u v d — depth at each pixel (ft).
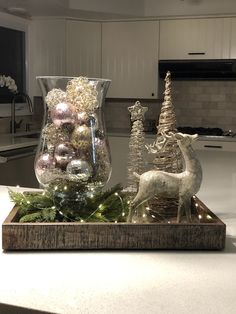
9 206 5.34
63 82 4.33
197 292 3.13
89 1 14.70
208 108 16.87
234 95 16.52
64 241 3.92
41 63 16.57
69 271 3.49
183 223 3.98
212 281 3.33
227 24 15.12
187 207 4.13
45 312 2.85
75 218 4.16
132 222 4.05
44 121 4.33
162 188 4.05
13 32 15.99
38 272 3.46
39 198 4.49
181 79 16.85
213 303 2.96
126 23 16.11
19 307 2.91
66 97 4.28
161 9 15.49
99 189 4.47
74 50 16.33
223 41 15.23
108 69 16.53
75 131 4.16
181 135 4.02
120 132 15.98
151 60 16.03
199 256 3.85
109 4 15.02
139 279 3.34
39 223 3.92
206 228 3.95
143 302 2.96
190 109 17.07
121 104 17.63
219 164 8.29
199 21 15.37
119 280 3.32
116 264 3.65
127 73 16.38
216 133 15.67
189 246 3.96
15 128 15.48
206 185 6.60
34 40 16.46
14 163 11.89
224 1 14.83
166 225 3.94
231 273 3.49
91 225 3.92
